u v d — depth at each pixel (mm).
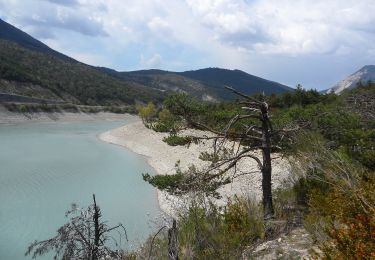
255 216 8867
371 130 15547
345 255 4941
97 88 139750
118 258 6992
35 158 40750
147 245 7391
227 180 11469
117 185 30328
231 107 26453
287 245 7602
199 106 11812
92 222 7125
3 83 107188
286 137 12125
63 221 21484
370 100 21375
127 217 21562
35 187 28516
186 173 11266
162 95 177750
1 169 33906
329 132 14477
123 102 140875
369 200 6316
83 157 43562
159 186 11273
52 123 89188
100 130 79625
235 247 7305
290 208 10352
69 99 123125
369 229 4996
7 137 57375
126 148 53469
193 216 7656
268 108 11141
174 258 6254
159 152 45906
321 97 41125
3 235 19016
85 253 6473
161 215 8773
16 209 23234
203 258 6672
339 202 7387
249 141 13367
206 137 11641
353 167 9273
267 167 10820
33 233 19562
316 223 7691
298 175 10883
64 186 29359
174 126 11930
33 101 102750
